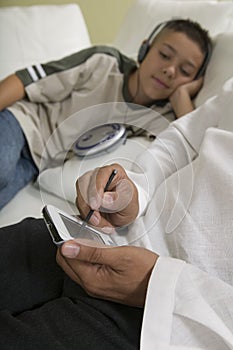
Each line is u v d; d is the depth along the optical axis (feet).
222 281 2.14
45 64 4.60
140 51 4.73
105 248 2.13
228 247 2.30
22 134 4.16
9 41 5.34
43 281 2.48
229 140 2.60
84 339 2.04
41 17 5.56
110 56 4.72
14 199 3.82
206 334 1.99
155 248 2.48
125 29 5.61
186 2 5.33
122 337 2.08
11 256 2.51
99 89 4.57
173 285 2.05
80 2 6.75
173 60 4.41
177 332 2.00
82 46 5.74
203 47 4.44
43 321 2.13
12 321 2.11
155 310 2.01
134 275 2.14
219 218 2.37
